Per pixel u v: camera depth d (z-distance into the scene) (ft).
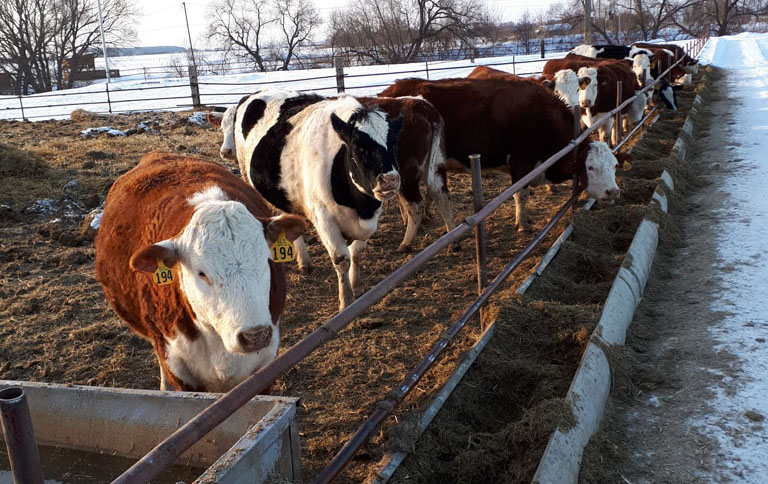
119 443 10.61
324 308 19.11
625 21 225.97
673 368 13.78
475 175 15.33
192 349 10.77
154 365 16.02
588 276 19.65
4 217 26.63
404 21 161.89
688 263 19.60
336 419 13.14
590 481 10.26
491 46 187.32
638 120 42.45
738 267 18.66
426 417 11.88
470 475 10.84
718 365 13.64
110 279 12.66
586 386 11.85
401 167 21.52
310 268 21.94
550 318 15.46
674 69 63.62
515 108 24.04
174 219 10.77
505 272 16.62
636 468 10.78
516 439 11.00
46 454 10.96
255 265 9.63
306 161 18.12
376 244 24.27
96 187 30.45
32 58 145.89
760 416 11.78
